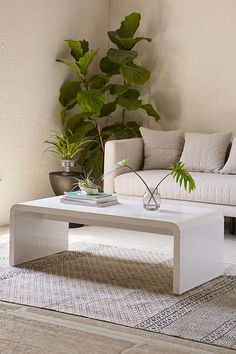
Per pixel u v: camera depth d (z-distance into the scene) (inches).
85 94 267.6
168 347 136.3
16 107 258.1
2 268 193.3
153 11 291.9
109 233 246.1
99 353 132.2
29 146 265.9
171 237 241.0
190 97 285.9
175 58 288.0
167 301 166.1
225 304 164.7
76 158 291.6
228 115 278.1
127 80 273.9
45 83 271.9
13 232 195.2
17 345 135.5
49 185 277.9
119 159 256.5
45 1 268.1
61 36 278.5
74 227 255.3
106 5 302.5
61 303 162.6
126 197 250.8
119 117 304.5
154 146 267.9
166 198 242.7
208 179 237.8
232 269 198.5
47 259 204.2
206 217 183.8
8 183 257.1
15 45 255.1
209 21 279.1
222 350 135.3
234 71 275.4
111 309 159.2
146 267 197.6
